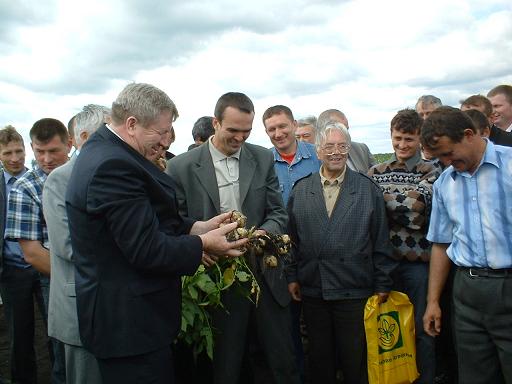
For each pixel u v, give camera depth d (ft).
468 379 9.32
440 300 12.39
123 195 6.58
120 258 6.84
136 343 6.86
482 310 8.86
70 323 7.98
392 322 10.98
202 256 7.45
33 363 12.83
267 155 11.00
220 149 10.47
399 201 11.49
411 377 11.04
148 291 6.95
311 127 19.57
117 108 7.09
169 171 10.53
